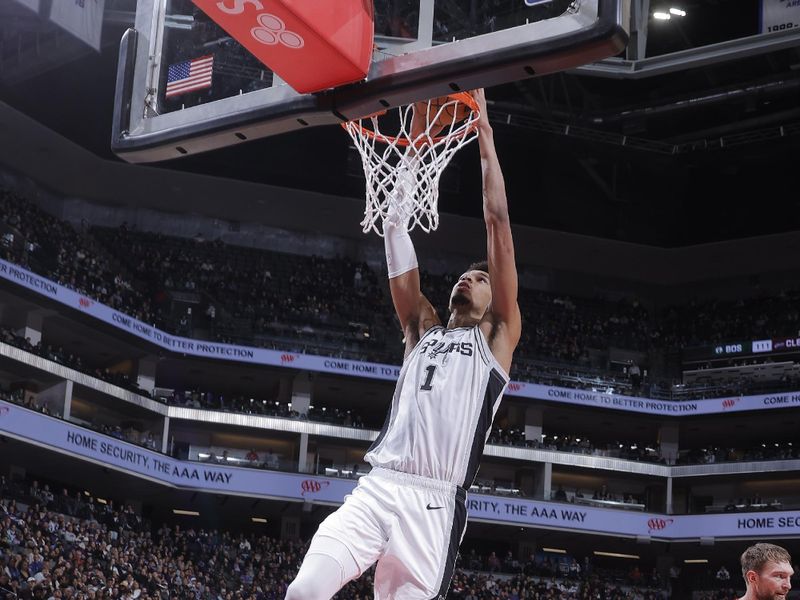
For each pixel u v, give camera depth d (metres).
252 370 43.28
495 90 43.41
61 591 25.61
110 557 30.64
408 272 5.26
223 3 4.86
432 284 49.88
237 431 42.16
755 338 47.91
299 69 5.26
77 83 40.53
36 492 32.72
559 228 49.66
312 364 43.09
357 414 48.00
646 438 49.00
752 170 48.78
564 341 48.44
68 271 39.38
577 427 48.25
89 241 44.16
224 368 43.09
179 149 5.96
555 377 45.78
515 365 46.19
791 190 48.28
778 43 29.11
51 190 46.03
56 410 36.19
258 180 47.41
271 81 5.62
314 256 49.12
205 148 5.96
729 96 40.28
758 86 39.44
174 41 6.01
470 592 37.56
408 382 4.77
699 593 43.47
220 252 47.72
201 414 40.78
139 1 6.20
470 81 5.05
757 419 44.78
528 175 48.94
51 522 30.34
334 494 40.72
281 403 43.75
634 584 43.16
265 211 49.28
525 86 42.94
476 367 4.69
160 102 5.97
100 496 40.25
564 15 4.82
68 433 35.25
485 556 44.91
